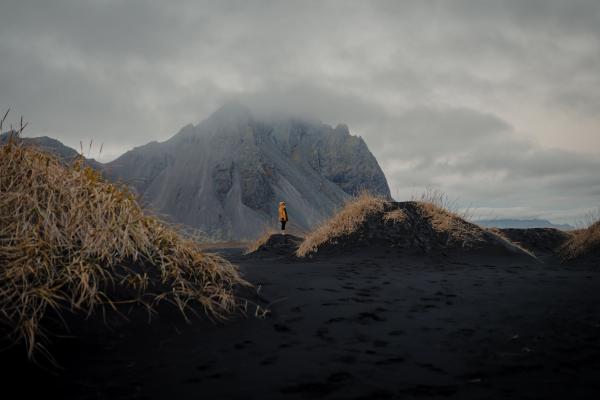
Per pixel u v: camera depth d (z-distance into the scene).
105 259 3.12
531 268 6.88
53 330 2.31
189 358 2.17
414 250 8.56
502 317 3.02
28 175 3.37
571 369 1.90
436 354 2.20
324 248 9.26
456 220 9.76
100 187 3.72
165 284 3.19
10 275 2.46
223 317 2.98
